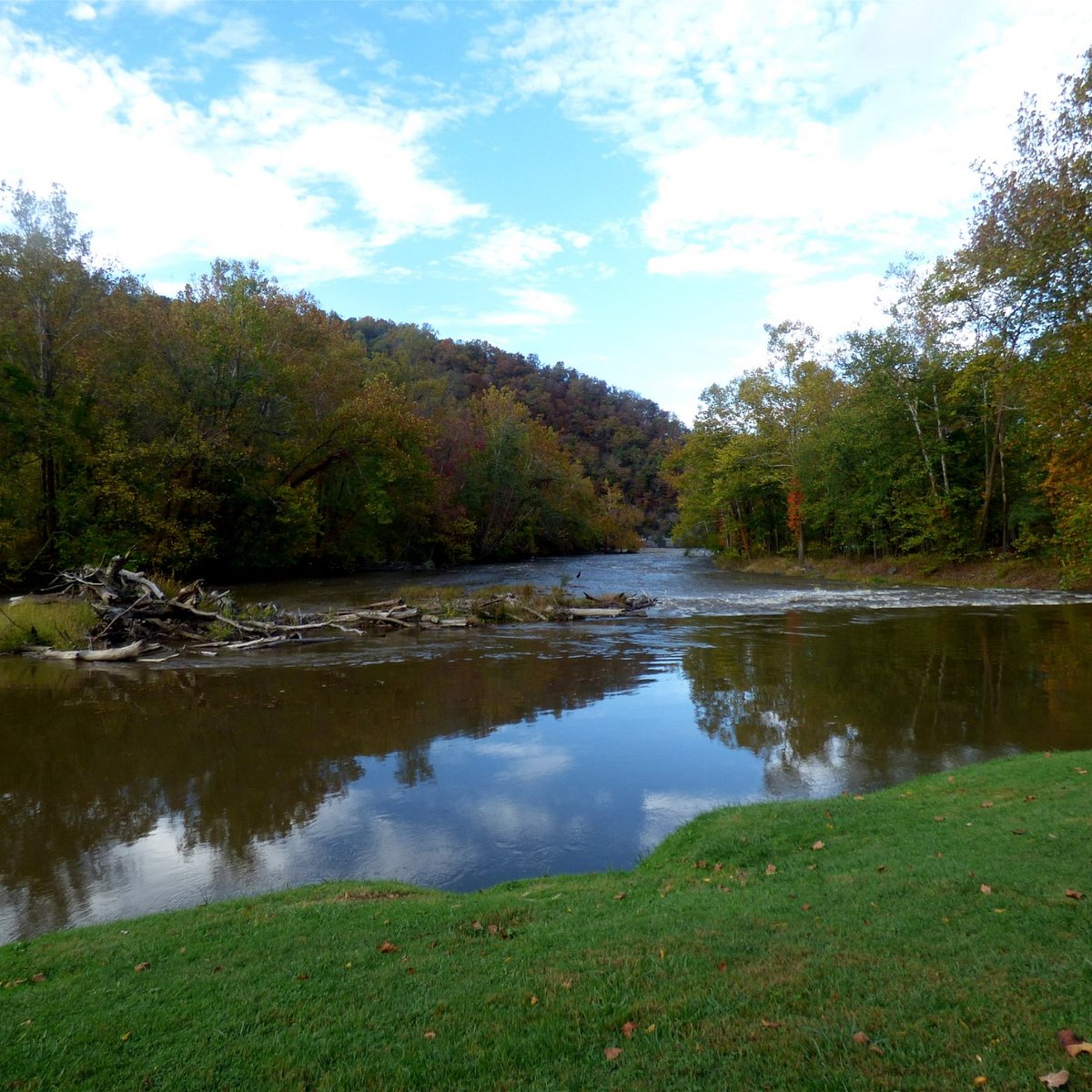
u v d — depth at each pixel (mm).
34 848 6934
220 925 5004
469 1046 3279
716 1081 2908
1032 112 16484
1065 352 13953
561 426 115125
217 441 30469
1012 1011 3213
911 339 33281
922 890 4723
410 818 7586
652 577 37594
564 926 4703
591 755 9492
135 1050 3396
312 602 26203
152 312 31688
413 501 44062
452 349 119500
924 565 33438
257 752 9703
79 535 27156
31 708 12016
